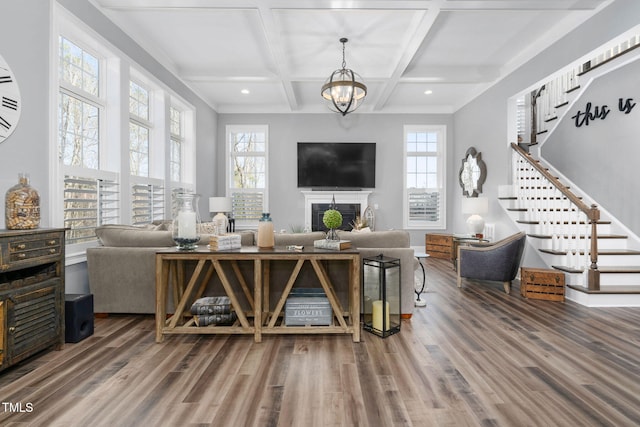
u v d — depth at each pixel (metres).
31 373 1.96
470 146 6.05
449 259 6.17
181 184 5.11
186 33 3.93
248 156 6.95
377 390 1.80
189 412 1.60
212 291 2.92
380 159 6.87
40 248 2.08
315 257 2.44
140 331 2.65
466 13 3.51
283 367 2.05
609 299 3.32
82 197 3.03
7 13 2.23
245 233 3.01
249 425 1.51
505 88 4.90
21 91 2.35
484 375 1.96
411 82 5.03
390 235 2.96
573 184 4.73
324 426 1.51
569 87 5.03
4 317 1.87
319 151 6.75
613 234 4.12
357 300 2.44
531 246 4.33
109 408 1.63
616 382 1.88
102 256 2.89
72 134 3.05
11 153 2.28
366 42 4.11
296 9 3.09
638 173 3.79
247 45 4.23
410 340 2.48
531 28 3.82
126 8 3.17
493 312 3.15
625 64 3.90
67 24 2.79
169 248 2.69
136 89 4.15
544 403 1.68
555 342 2.44
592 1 3.12
